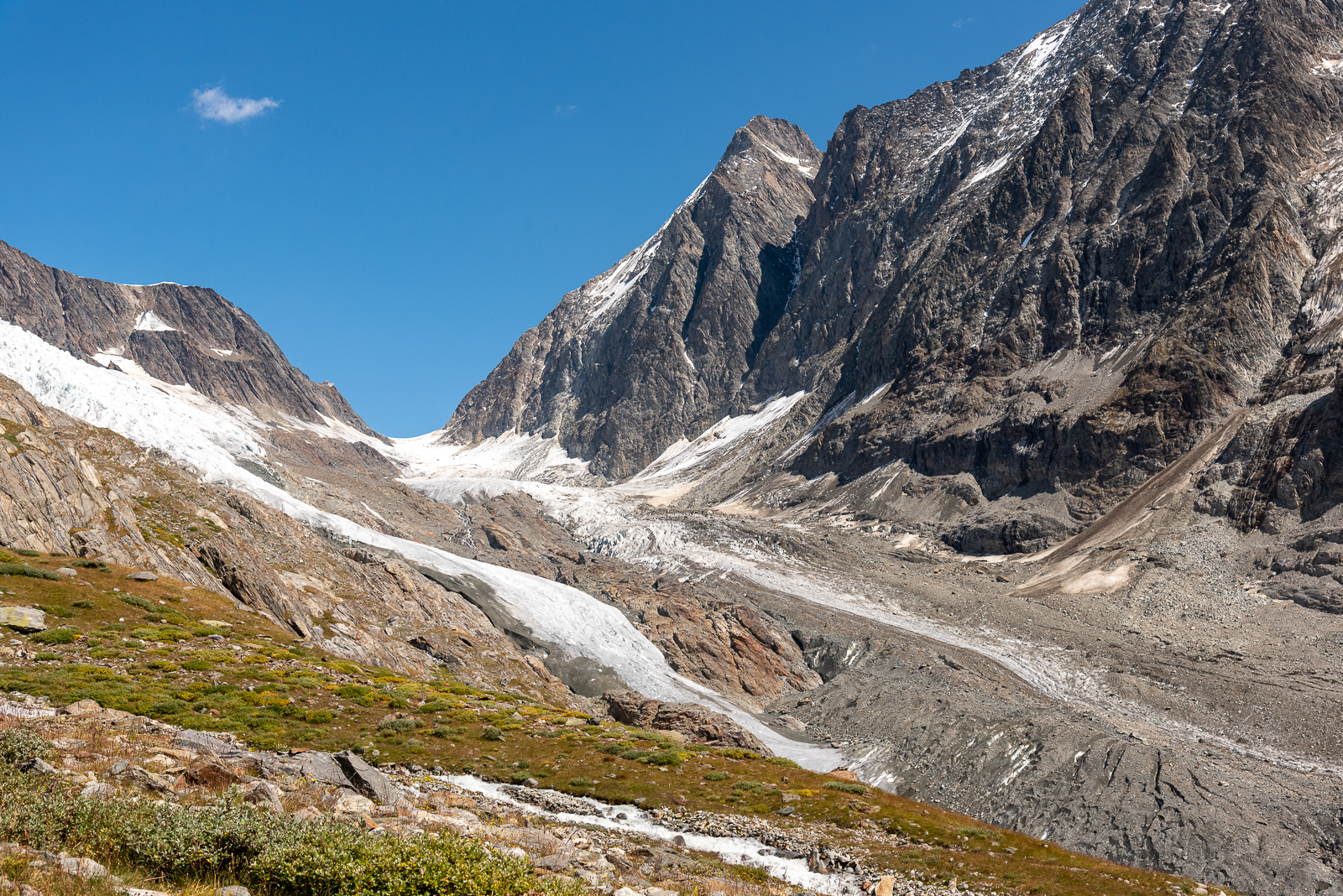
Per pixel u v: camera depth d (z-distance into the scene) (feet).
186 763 81.41
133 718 102.37
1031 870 115.96
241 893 50.85
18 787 59.52
